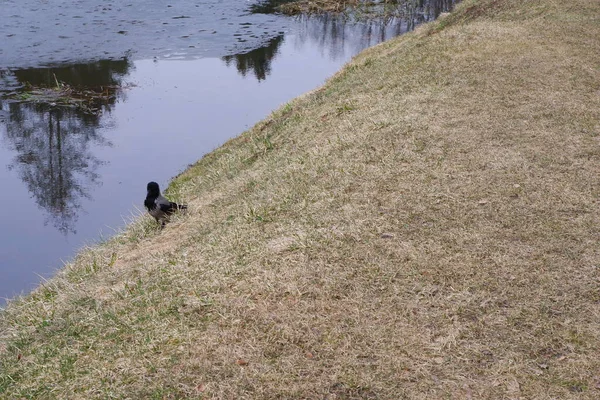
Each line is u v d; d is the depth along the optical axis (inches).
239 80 948.6
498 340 203.0
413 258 246.1
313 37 1197.1
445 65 491.8
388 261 245.3
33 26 1167.0
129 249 346.0
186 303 236.8
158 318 232.1
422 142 349.1
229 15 1328.7
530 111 383.9
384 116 400.2
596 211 272.8
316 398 185.3
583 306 215.6
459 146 340.5
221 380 194.1
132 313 243.0
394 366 194.9
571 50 499.2
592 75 443.8
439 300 222.4
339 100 496.7
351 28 1264.8
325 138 403.9
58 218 580.7
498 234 259.4
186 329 220.1
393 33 1222.9
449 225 267.7
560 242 252.1
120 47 1064.8
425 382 188.4
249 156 461.1
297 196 313.7
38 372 221.1
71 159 697.6
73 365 218.2
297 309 222.5
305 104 546.0
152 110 826.2
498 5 697.0
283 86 921.5
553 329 205.8
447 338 204.4
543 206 278.4
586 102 396.5
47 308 282.8
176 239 330.3
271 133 500.7
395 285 231.3
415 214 278.1
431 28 752.3
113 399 193.8
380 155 340.5
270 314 221.0
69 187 644.7
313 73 979.3
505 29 568.4
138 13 1301.7
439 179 306.7
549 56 485.7
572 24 567.8
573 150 330.6
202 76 961.5
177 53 1052.5
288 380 191.8
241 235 285.6
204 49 1080.2
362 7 1421.0
